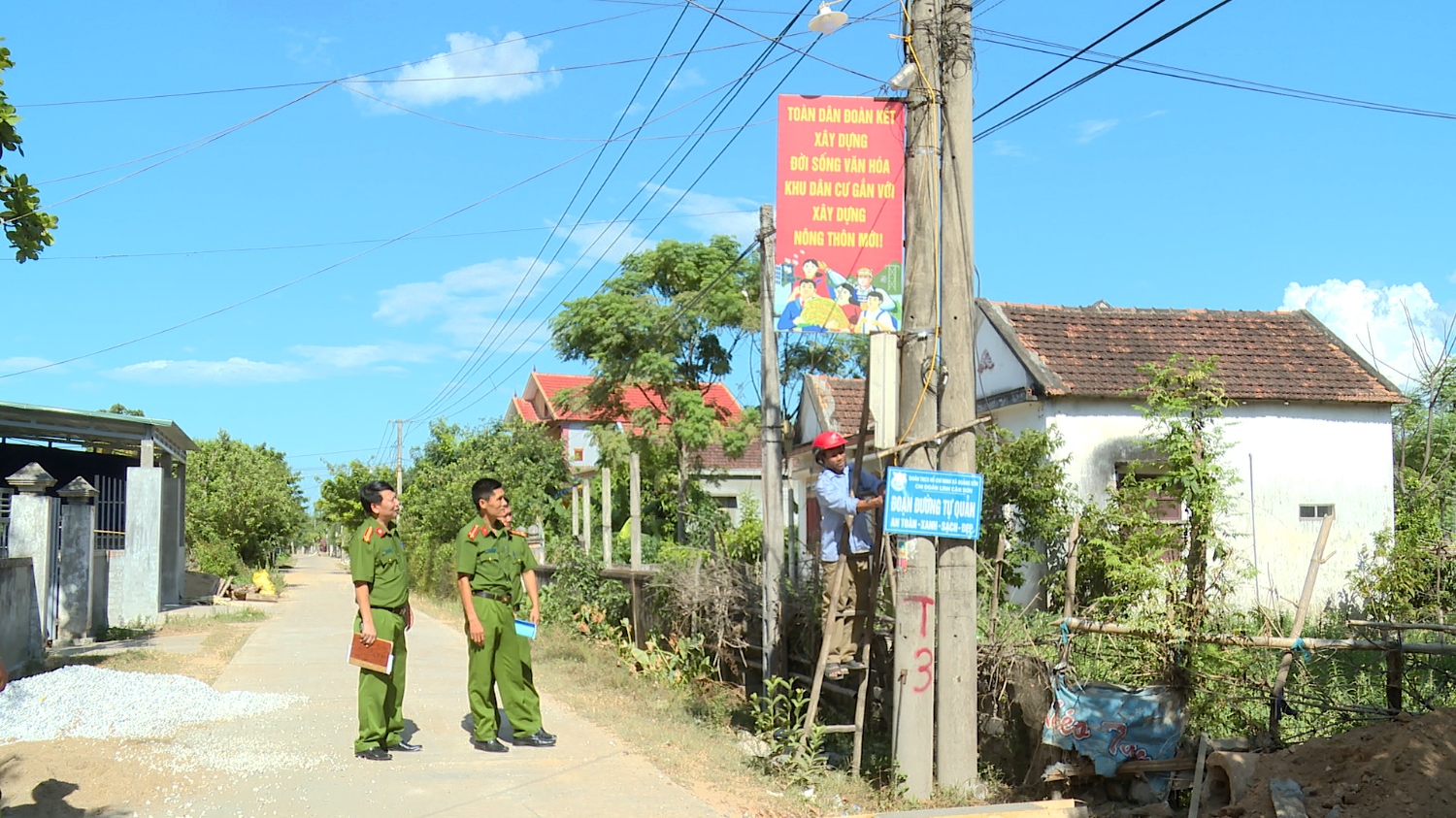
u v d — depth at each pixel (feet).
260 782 23.00
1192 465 24.89
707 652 38.37
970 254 24.23
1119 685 22.86
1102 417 51.21
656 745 27.32
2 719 27.73
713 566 38.81
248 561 125.80
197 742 26.63
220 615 69.15
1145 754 22.02
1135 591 23.62
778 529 34.09
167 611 71.77
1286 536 52.85
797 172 23.76
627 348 86.43
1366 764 18.49
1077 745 21.95
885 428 23.79
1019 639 24.90
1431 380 51.37
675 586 39.40
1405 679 23.03
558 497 102.99
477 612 26.53
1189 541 24.31
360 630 25.32
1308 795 18.34
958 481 23.65
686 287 86.79
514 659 26.99
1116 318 57.98
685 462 85.66
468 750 26.48
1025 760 24.29
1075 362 52.90
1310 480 53.62
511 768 24.70
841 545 25.18
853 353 80.07
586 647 46.42
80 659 45.16
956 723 23.63
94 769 23.17
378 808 21.18
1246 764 19.58
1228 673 22.50
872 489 26.71
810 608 31.30
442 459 127.13
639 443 88.84
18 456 71.15
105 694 31.04
